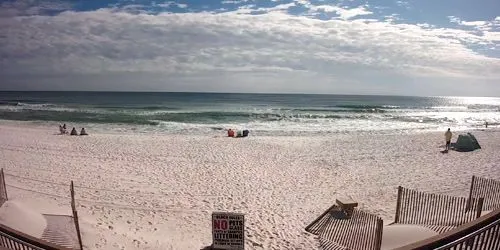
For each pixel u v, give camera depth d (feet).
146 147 78.69
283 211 40.83
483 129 127.44
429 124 145.89
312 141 90.22
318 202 44.32
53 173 55.26
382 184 52.75
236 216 29.60
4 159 63.98
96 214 38.14
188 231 34.96
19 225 29.89
